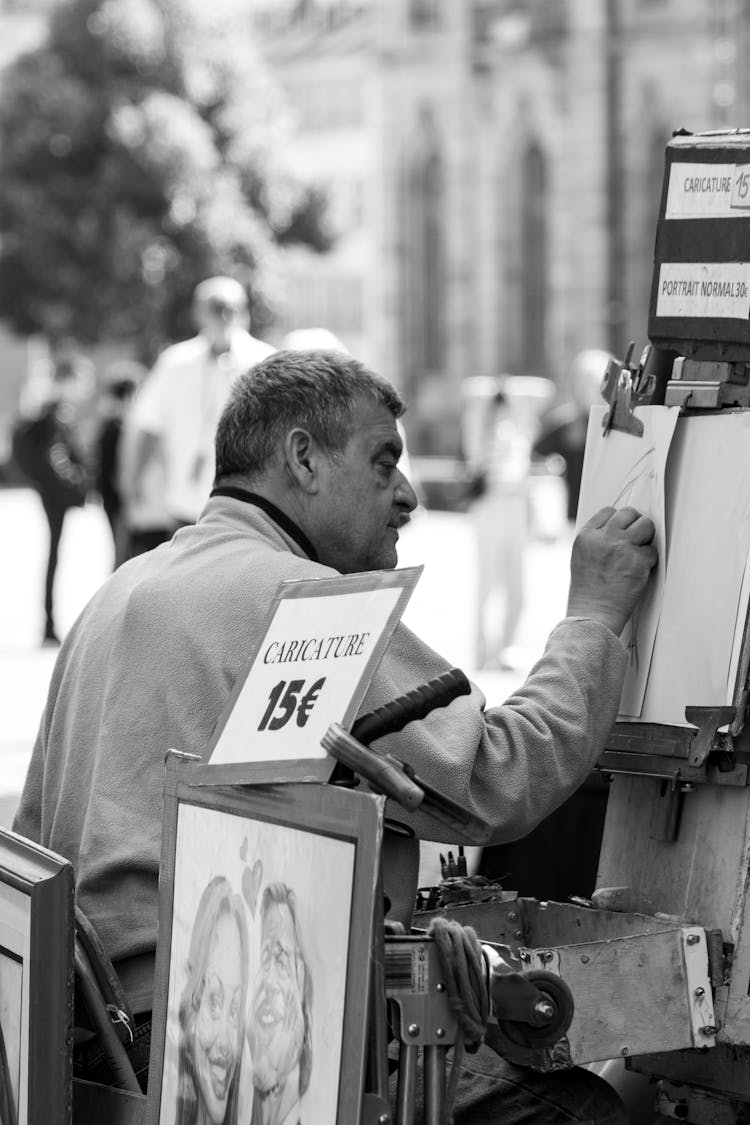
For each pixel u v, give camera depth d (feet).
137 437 83.51
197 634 20.80
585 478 21.63
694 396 20.08
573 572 20.66
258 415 21.94
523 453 94.63
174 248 352.69
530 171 434.30
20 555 177.37
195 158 350.64
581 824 30.01
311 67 510.17
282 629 17.04
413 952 15.60
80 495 105.81
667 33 411.13
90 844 20.71
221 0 376.27
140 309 349.41
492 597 93.45
